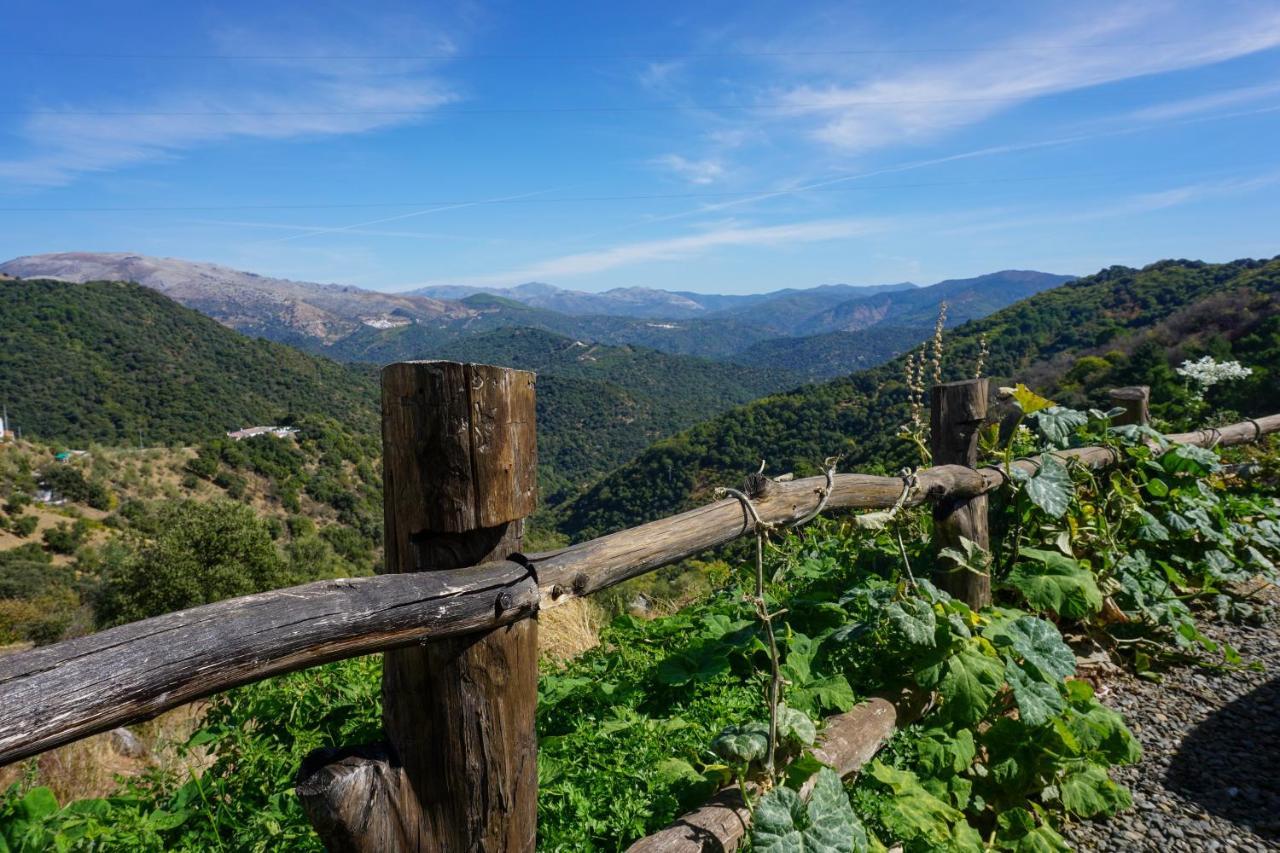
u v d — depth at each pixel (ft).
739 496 7.78
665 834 6.31
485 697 4.72
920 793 7.81
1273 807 8.88
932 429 12.17
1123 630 13.35
